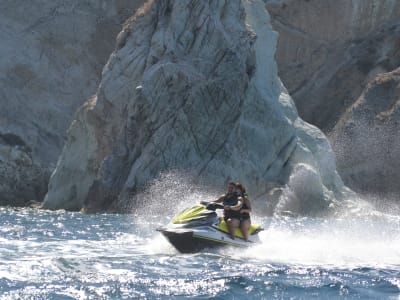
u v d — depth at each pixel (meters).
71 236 75.44
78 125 178.88
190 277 44.81
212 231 57.81
